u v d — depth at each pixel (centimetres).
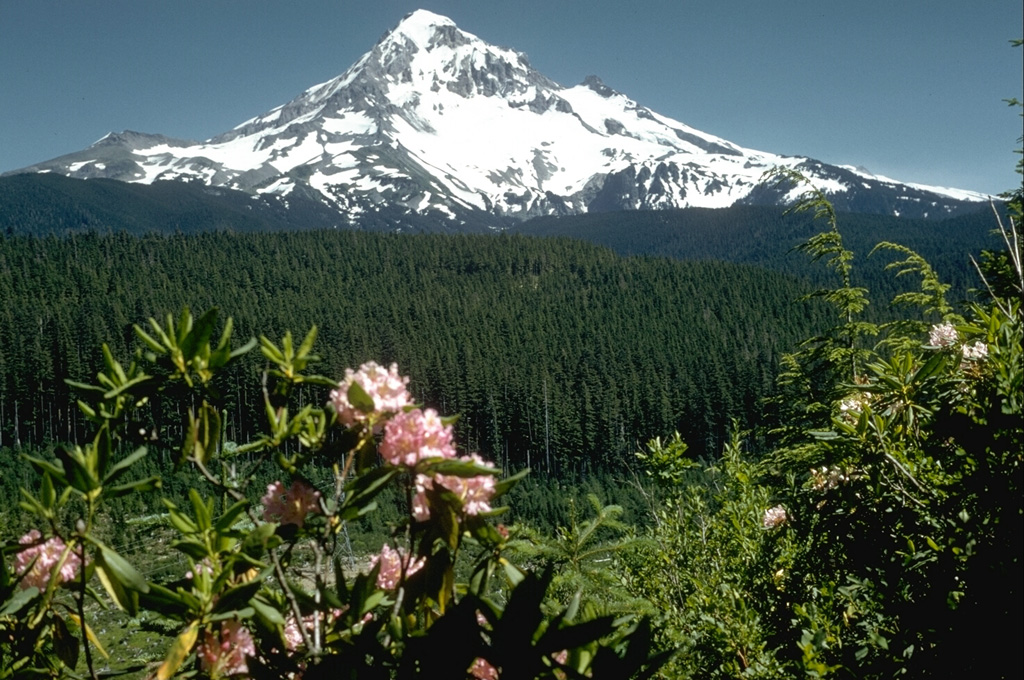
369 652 188
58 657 205
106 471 182
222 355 194
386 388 201
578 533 286
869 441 294
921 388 288
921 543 281
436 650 172
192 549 188
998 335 271
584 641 169
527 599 172
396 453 194
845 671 272
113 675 200
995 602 226
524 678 168
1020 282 279
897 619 277
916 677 241
